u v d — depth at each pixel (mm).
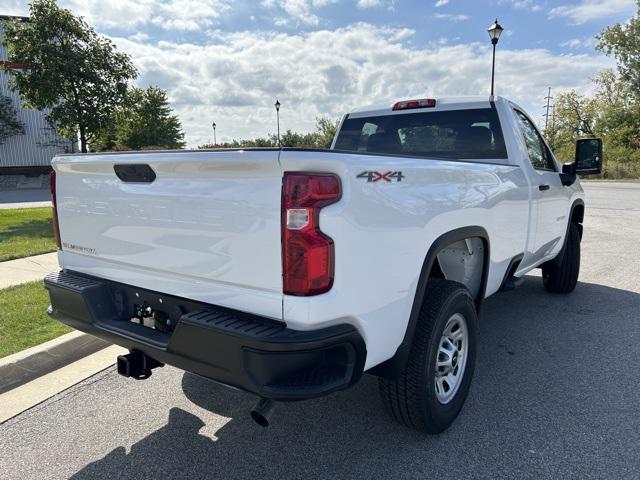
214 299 2312
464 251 3445
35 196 21625
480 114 4273
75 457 2750
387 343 2402
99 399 3393
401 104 4613
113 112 13383
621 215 14023
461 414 3154
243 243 2150
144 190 2510
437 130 4477
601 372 3748
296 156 1979
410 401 2697
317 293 2035
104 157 2656
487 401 3318
